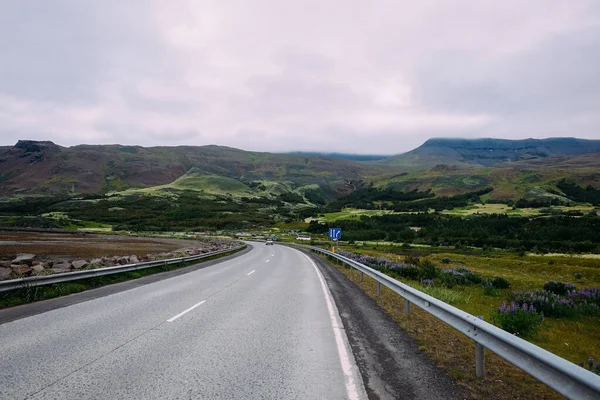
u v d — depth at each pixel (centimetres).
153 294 1109
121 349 563
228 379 456
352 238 9450
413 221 13138
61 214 14462
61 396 391
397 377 480
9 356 517
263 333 686
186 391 415
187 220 14700
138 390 414
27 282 969
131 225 12238
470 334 519
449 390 442
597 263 4569
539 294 1361
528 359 394
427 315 907
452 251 6875
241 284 1399
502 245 8169
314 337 668
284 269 2133
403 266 1889
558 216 12381
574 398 315
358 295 1227
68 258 2258
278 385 442
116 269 1405
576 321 1090
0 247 3009
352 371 496
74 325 706
